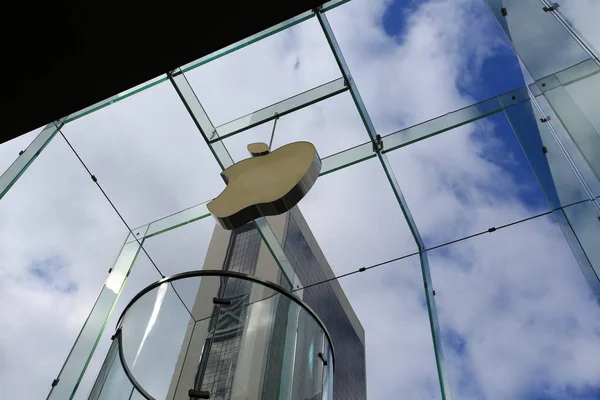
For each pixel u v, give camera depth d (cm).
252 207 343
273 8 196
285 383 381
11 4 198
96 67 212
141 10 197
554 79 346
